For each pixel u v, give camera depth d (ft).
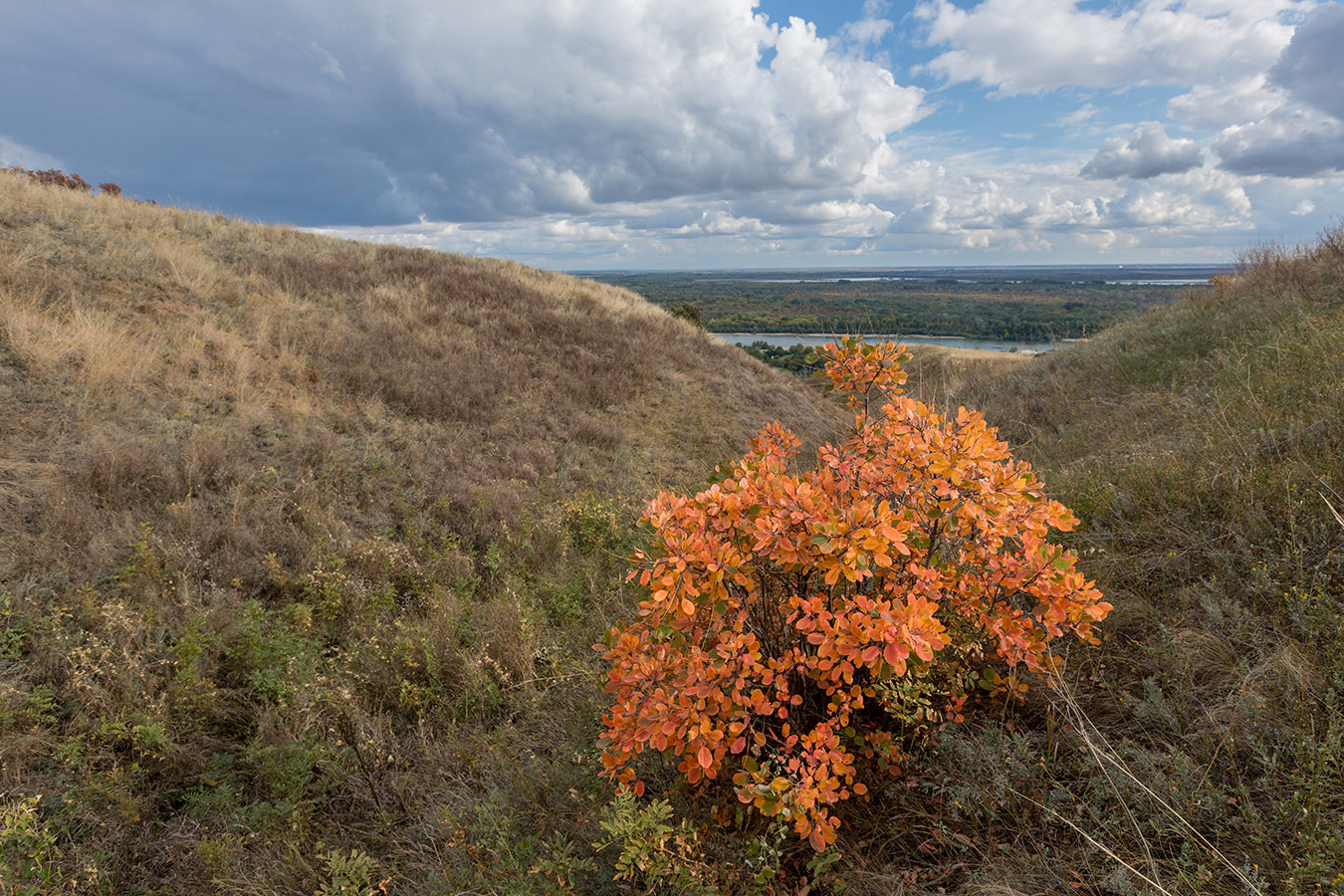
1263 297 26.07
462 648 12.93
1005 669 7.89
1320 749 5.08
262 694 10.89
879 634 5.78
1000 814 6.39
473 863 7.53
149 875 8.13
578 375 37.88
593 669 11.67
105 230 32.60
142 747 9.35
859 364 9.47
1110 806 5.94
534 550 18.03
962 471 6.72
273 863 7.98
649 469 29.96
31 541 13.25
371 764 9.73
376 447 22.47
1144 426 16.74
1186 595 8.32
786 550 6.38
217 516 15.94
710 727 6.15
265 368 24.79
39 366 19.03
